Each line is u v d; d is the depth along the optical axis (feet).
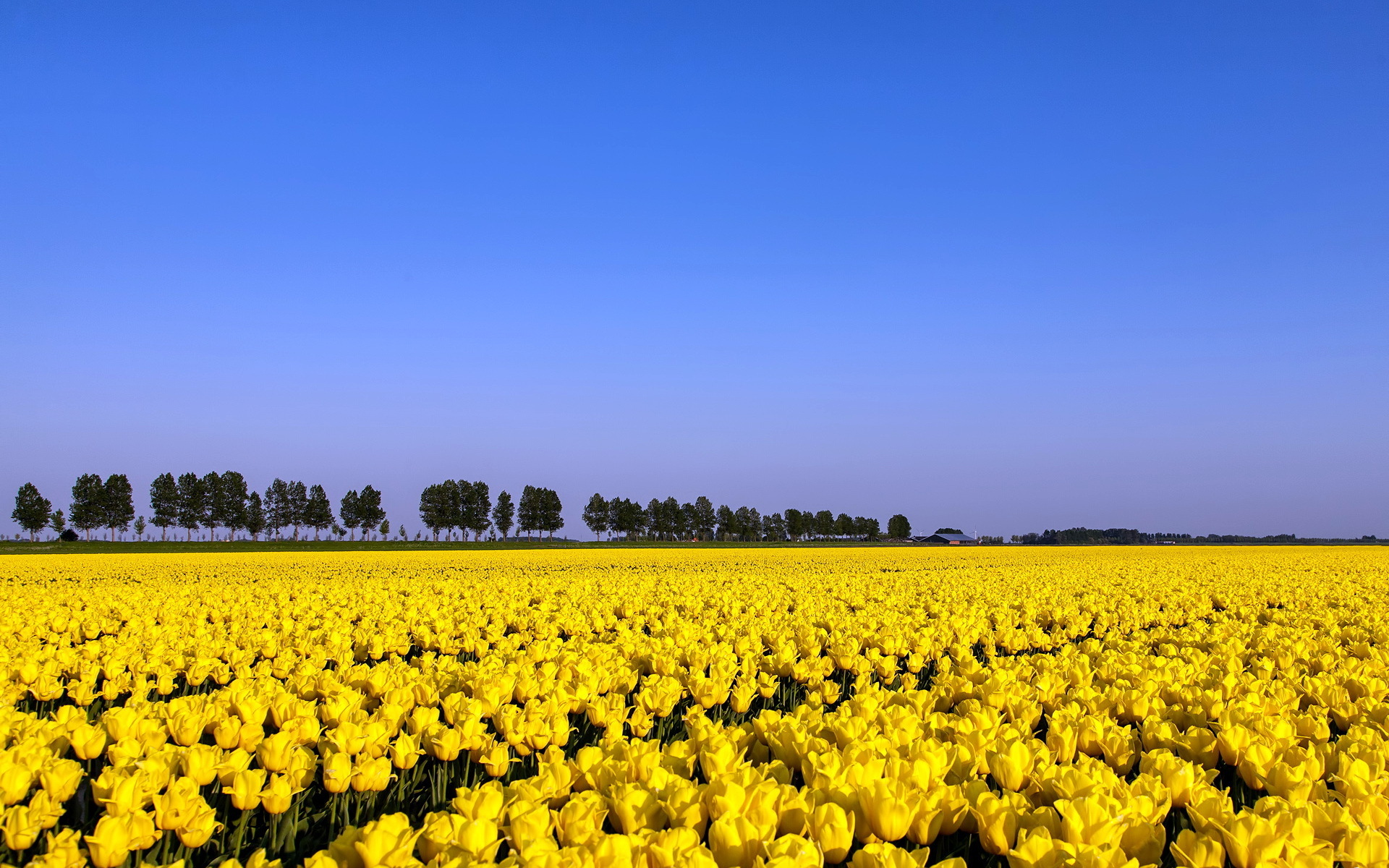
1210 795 11.89
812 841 10.33
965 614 40.88
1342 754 13.57
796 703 25.32
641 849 9.78
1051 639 36.58
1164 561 124.77
